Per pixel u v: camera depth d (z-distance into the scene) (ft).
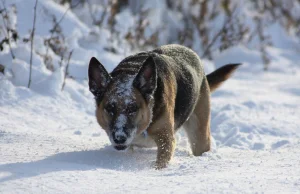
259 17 102.68
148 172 33.50
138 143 38.70
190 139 44.57
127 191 27.09
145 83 36.22
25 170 30.17
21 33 63.52
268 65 93.76
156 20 86.99
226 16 94.22
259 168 32.94
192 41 89.66
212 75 48.06
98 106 37.29
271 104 62.75
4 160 33.40
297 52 110.01
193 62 43.57
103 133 46.96
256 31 101.30
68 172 30.09
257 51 100.37
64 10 68.39
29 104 51.80
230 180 28.94
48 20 65.87
